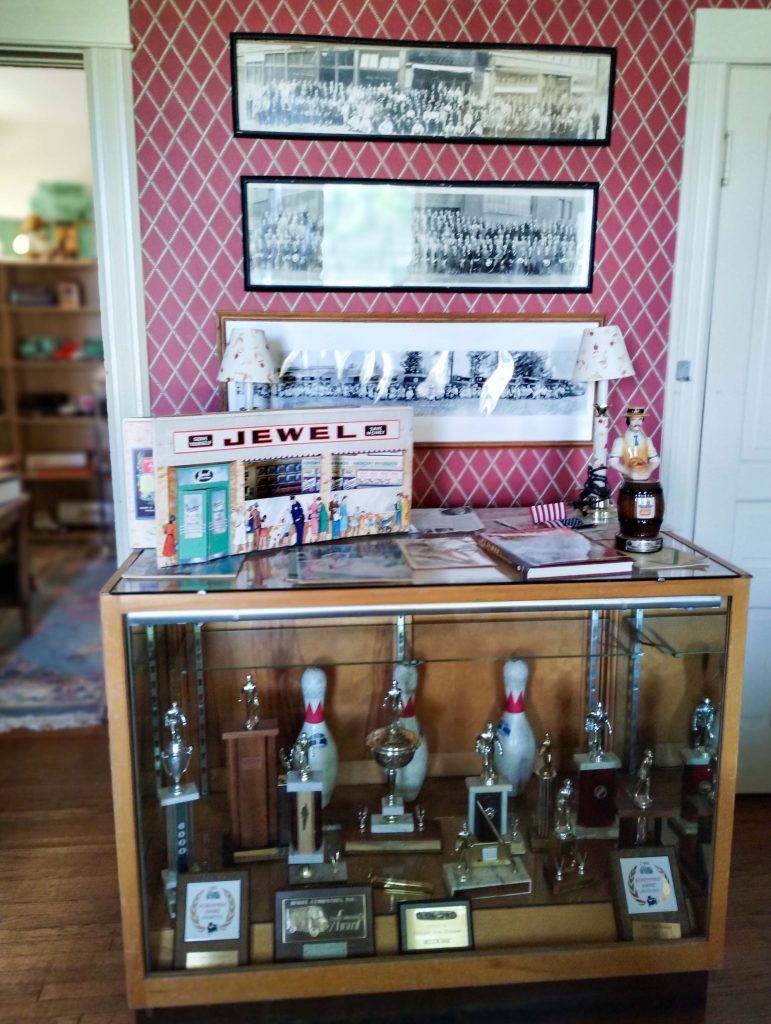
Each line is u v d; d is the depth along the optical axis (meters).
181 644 1.67
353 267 2.04
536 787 1.87
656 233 2.10
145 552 1.69
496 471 2.17
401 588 1.48
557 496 2.21
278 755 1.75
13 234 5.07
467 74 1.98
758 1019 1.63
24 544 3.70
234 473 1.62
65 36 1.87
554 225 2.07
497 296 2.09
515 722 1.84
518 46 1.97
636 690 1.82
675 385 2.18
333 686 1.82
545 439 2.16
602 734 1.84
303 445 1.70
